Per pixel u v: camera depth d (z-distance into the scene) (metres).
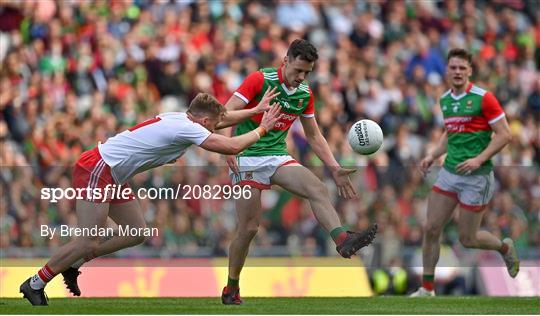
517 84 57.34
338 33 56.12
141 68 49.00
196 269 33.28
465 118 28.94
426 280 30.22
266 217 34.19
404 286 34.53
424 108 52.91
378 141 25.06
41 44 48.66
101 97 46.59
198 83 49.56
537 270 34.91
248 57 51.84
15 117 44.97
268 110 23.09
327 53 54.78
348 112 51.12
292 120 24.84
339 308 24.59
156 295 32.53
